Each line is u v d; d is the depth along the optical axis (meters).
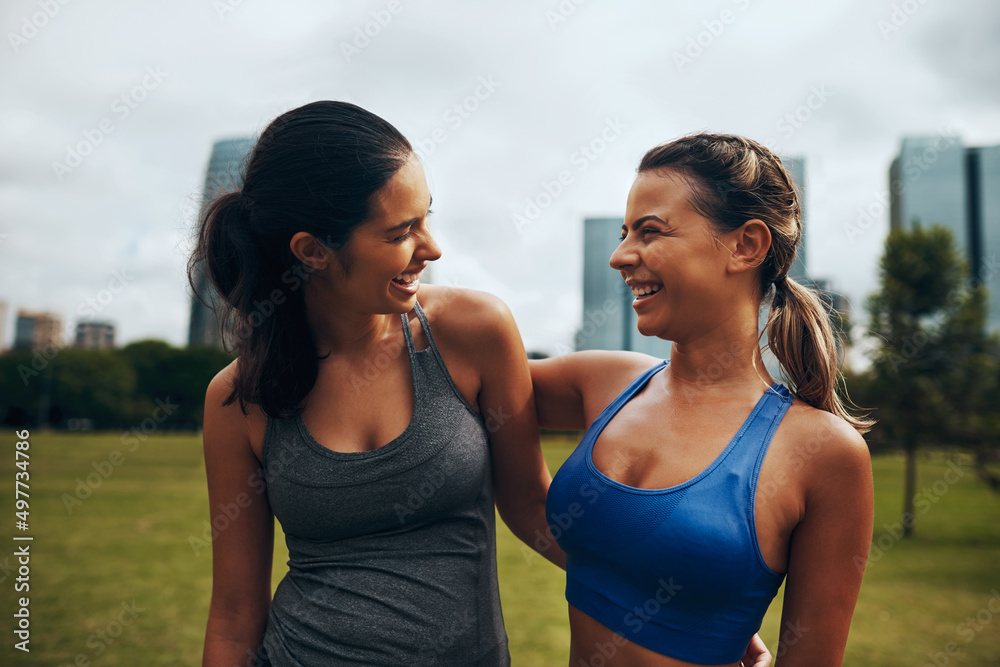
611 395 1.56
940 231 12.45
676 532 1.23
